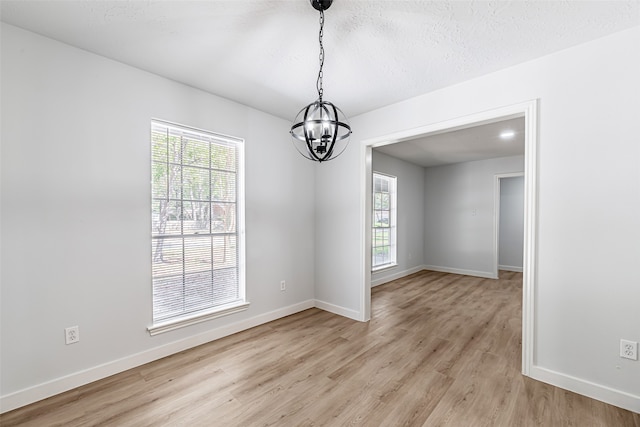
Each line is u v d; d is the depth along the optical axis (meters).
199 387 2.06
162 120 2.50
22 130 1.86
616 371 1.85
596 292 1.92
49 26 1.83
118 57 2.20
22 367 1.85
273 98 2.94
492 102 2.36
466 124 2.54
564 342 2.03
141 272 2.38
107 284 2.20
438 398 1.93
